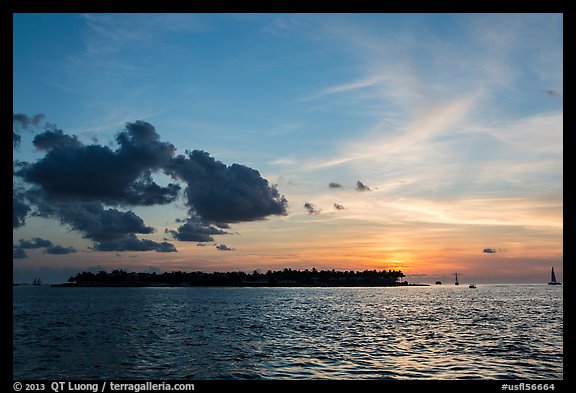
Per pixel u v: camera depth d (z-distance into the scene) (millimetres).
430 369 25844
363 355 30656
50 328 51031
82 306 102938
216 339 40000
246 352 32312
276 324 54938
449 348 33562
